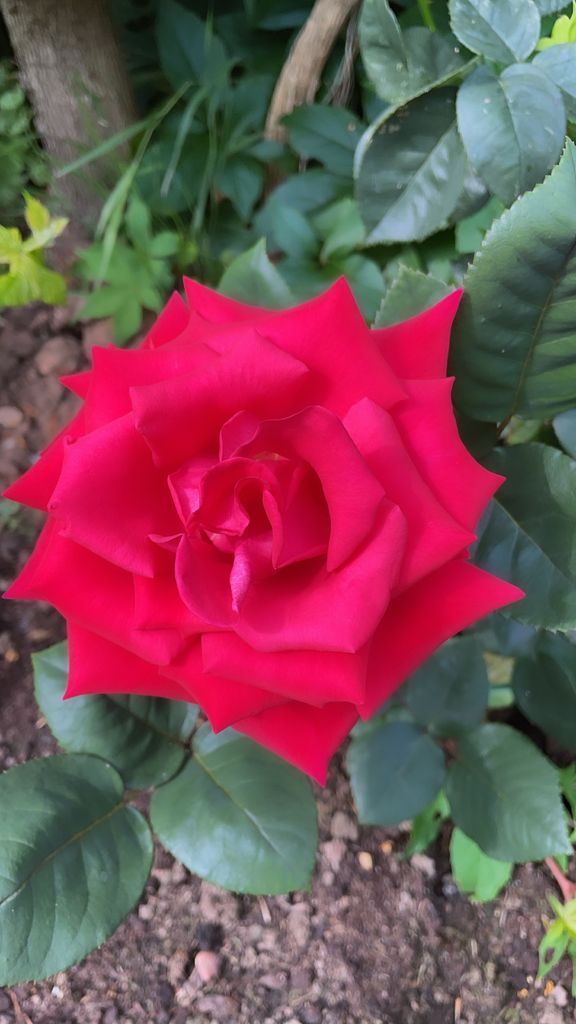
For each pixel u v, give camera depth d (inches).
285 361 8.7
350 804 14.9
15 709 15.7
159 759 12.1
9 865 10.8
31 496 9.7
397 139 12.3
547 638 12.8
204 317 10.0
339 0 15.1
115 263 17.1
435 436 9.3
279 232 16.0
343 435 8.1
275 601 8.7
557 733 12.8
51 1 15.7
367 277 15.4
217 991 13.8
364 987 13.7
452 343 10.6
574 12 11.3
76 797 11.5
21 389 18.3
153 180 18.1
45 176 18.5
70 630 10.0
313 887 14.4
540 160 10.7
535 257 9.7
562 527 11.1
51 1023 13.6
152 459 8.8
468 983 13.7
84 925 10.8
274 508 8.1
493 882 13.5
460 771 12.5
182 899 14.4
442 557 8.7
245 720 9.9
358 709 9.3
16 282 16.2
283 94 17.0
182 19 18.0
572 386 11.0
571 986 13.5
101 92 17.4
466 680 12.5
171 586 8.9
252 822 11.4
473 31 10.9
